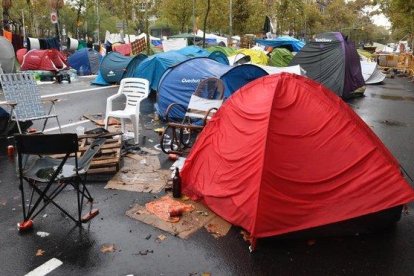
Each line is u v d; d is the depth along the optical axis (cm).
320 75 1516
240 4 2966
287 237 419
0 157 677
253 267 379
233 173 457
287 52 2130
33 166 468
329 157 434
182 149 721
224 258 392
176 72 962
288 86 469
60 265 377
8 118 781
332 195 426
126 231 438
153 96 1319
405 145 854
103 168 599
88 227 445
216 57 1441
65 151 405
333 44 1498
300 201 422
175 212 464
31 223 441
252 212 414
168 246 411
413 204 520
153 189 546
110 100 775
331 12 6931
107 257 391
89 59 2045
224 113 515
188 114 766
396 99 1574
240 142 464
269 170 420
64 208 488
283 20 4131
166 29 4375
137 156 679
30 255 391
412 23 2708
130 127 884
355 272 374
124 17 2995
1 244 409
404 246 420
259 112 456
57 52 1844
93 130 684
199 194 503
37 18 3431
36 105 808
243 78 944
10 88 772
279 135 436
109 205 498
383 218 434
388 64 3019
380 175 425
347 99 1542
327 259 394
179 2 2847
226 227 446
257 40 2861
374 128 1030
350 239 431
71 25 4284
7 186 556
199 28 3297
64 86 1570
